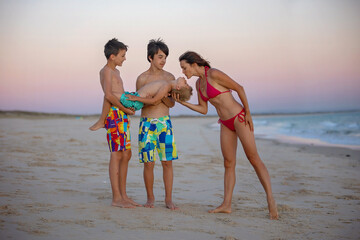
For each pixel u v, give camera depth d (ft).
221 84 12.57
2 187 14.39
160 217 11.47
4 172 17.87
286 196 15.97
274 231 10.50
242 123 12.50
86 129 58.08
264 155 32.81
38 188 14.67
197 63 12.89
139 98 12.63
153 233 9.65
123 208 12.41
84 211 11.58
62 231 9.36
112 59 13.14
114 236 9.19
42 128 58.18
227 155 13.00
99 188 15.66
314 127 84.79
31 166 20.25
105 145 34.24
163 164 13.30
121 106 12.76
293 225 11.25
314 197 15.88
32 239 8.63
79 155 26.35
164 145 13.12
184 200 14.48
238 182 19.06
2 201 12.13
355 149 37.88
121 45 13.17
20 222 9.92
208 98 12.96
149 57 13.74
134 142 38.58
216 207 13.48
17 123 74.64
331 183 19.43
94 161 23.66
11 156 23.63
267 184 12.28
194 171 21.84
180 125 104.63
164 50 13.58
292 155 32.81
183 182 18.35
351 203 14.76
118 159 12.98
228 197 12.76
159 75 13.85
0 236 8.71
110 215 11.29
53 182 16.22
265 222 11.51
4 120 85.66
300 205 14.26
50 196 13.39
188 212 12.39
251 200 14.97
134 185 17.07
